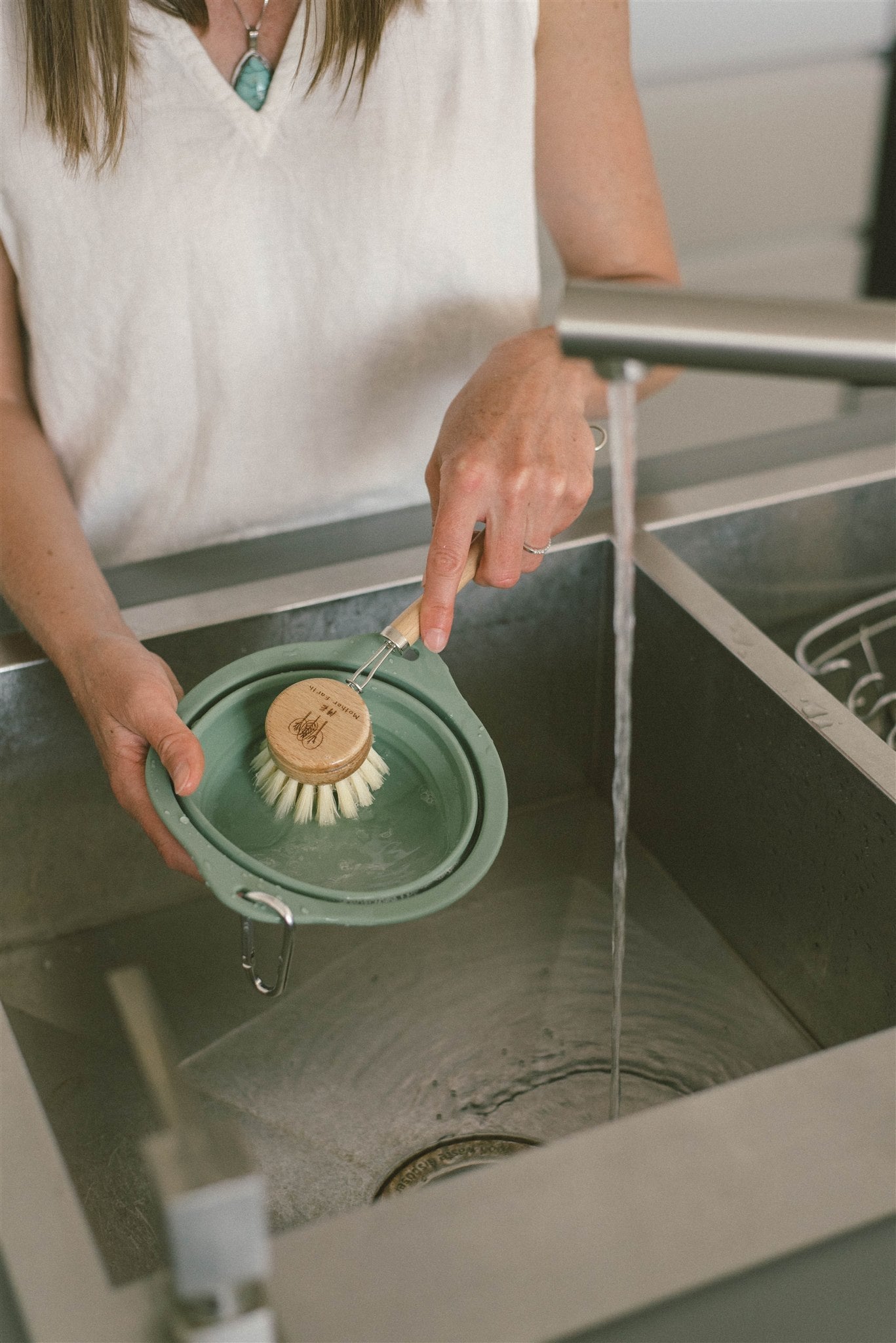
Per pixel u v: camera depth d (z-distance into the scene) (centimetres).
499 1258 42
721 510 89
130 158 83
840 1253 43
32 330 91
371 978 77
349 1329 40
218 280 88
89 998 76
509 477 69
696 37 183
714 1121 47
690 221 202
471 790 62
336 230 89
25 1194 45
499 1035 74
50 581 76
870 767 66
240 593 82
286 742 63
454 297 94
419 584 83
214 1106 69
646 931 82
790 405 223
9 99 80
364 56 82
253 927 81
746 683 75
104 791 79
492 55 85
